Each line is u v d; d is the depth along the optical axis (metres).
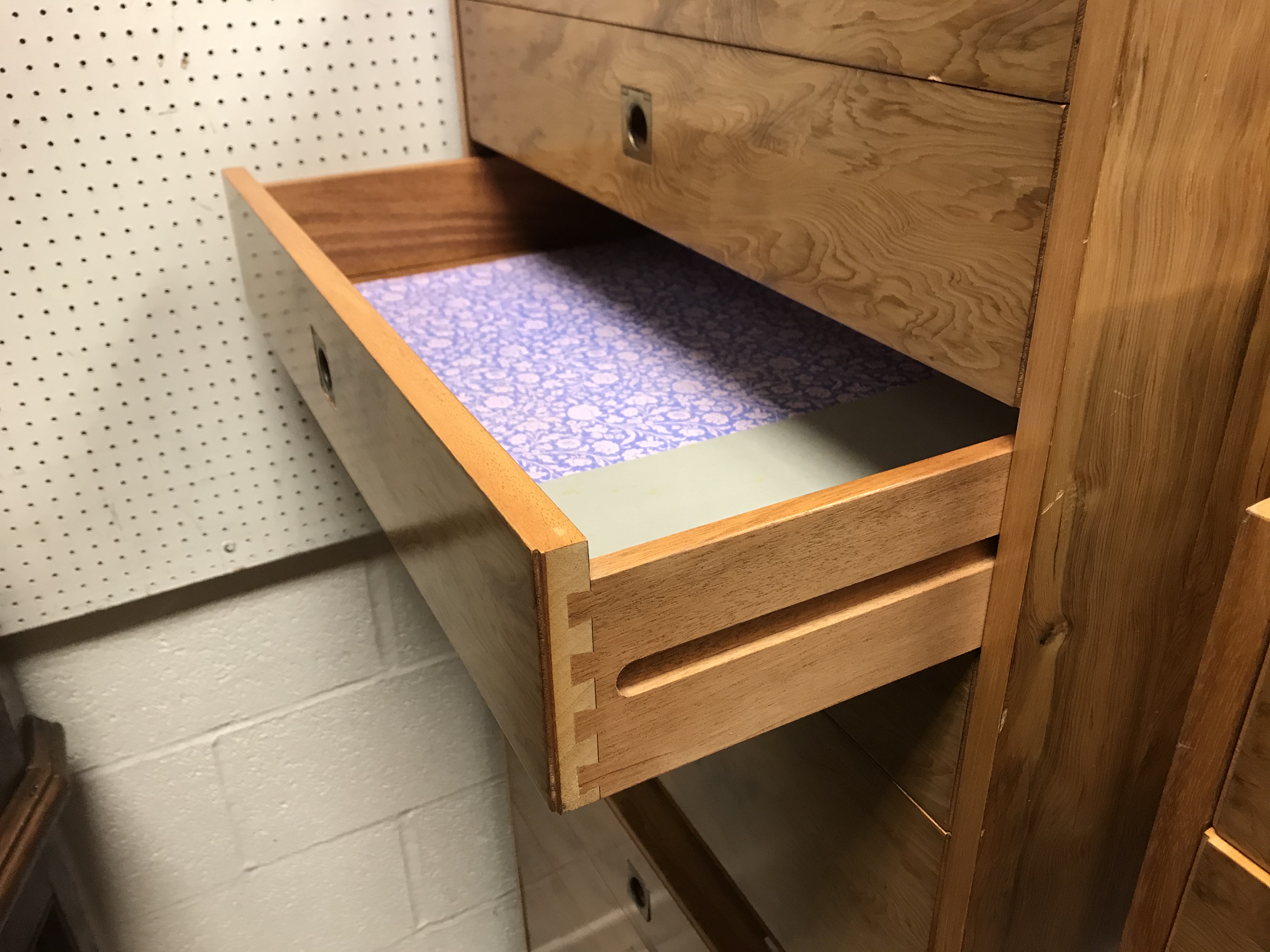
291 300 0.73
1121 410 0.49
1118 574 0.55
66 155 0.87
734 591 0.44
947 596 0.52
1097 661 0.58
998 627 0.54
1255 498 0.59
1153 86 0.40
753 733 0.49
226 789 1.18
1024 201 0.42
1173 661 0.63
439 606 0.56
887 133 0.48
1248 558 0.43
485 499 0.42
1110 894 0.73
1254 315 0.50
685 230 0.64
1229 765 0.46
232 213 0.90
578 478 0.60
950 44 0.43
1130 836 0.71
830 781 0.71
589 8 0.68
